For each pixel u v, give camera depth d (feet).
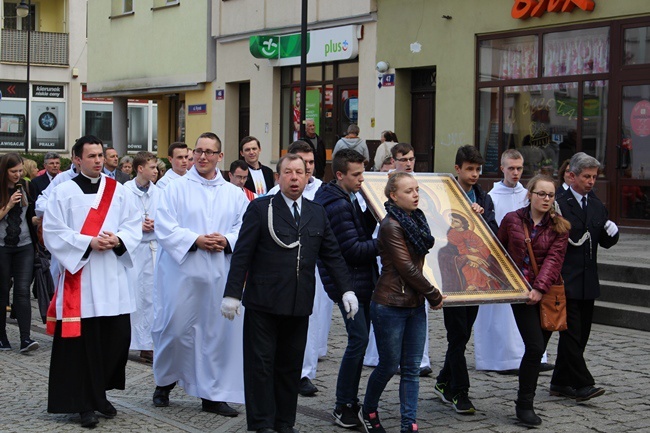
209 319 28.81
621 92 62.08
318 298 31.71
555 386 30.42
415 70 77.77
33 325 45.34
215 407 28.89
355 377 27.09
